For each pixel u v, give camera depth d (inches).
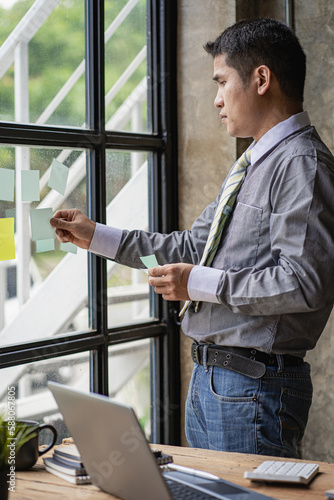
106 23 84.7
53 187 69.8
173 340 94.9
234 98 67.3
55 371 79.9
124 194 89.3
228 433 64.9
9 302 74.6
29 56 75.2
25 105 75.0
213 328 66.1
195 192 94.3
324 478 49.4
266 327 63.1
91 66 83.0
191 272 63.9
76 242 75.5
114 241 75.9
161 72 93.1
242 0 92.9
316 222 59.5
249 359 64.1
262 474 48.5
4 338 74.0
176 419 95.3
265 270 60.6
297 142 63.7
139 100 90.9
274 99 66.8
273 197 63.2
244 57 66.2
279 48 65.7
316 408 98.4
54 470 52.0
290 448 63.8
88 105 83.1
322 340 98.0
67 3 79.4
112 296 88.0
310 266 58.7
